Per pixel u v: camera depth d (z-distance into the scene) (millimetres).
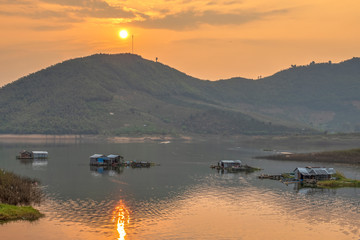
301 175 137125
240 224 83562
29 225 78250
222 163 171000
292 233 77938
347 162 188750
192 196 110438
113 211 92312
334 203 101875
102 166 174500
